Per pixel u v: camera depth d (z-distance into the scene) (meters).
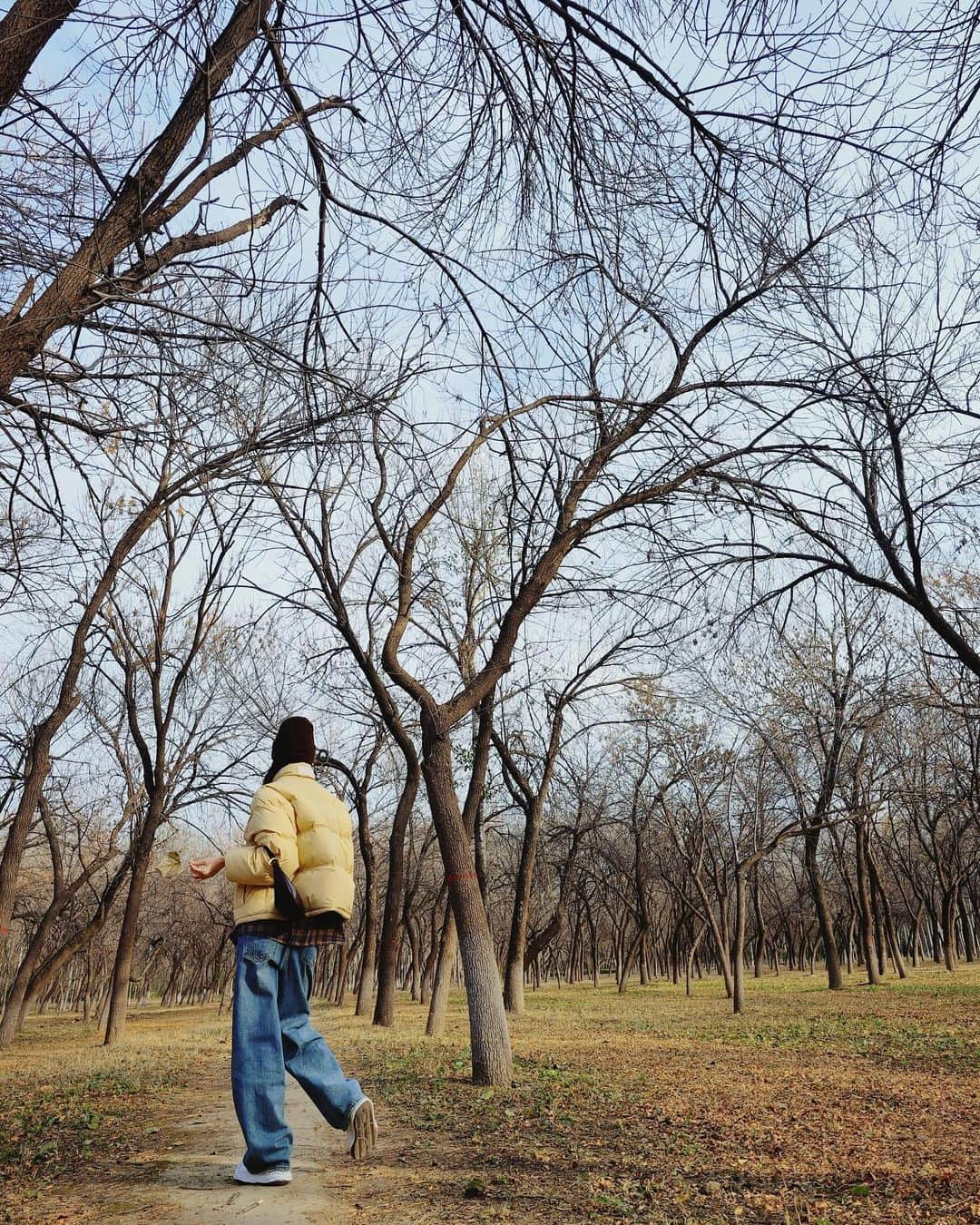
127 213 4.80
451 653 18.52
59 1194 4.53
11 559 10.01
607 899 53.97
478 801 16.58
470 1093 8.58
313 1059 4.64
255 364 5.63
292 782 4.71
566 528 10.90
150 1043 19.02
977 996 22.16
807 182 6.24
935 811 39.09
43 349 5.07
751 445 10.99
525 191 6.46
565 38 5.75
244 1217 3.97
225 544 17.41
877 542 11.67
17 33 4.21
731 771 31.62
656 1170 5.14
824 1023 17.84
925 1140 6.02
